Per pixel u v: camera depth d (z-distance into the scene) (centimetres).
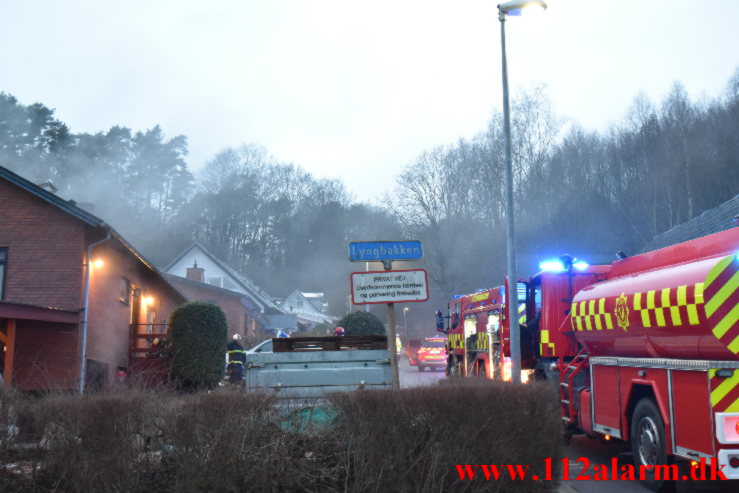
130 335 2317
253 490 569
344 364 911
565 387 1080
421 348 3772
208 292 4428
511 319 1310
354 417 593
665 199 5072
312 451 605
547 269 1162
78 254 1820
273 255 8738
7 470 572
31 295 1797
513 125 6031
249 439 586
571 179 5841
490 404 612
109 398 585
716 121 5019
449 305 1944
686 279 749
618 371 885
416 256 835
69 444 571
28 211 1833
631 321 851
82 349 1778
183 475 561
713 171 4859
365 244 828
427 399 599
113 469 564
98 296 1945
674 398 739
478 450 603
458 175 6356
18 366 1744
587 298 995
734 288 692
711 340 711
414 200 6419
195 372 1788
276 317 5581
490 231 6184
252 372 900
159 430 584
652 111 5534
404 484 581
